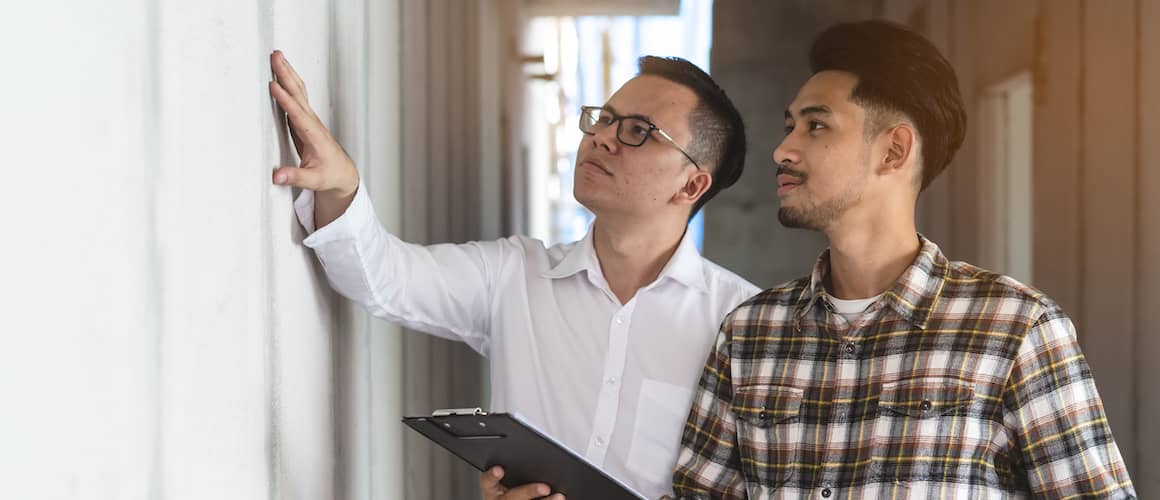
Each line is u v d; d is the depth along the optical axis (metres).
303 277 1.89
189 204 1.40
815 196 1.73
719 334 1.95
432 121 3.15
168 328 1.34
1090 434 1.60
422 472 2.99
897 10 6.09
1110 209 3.24
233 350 1.56
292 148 1.84
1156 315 2.86
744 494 1.88
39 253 1.06
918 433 1.66
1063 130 3.75
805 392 1.79
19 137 1.02
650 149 2.33
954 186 5.21
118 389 1.22
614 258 2.37
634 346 2.32
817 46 1.79
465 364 3.70
